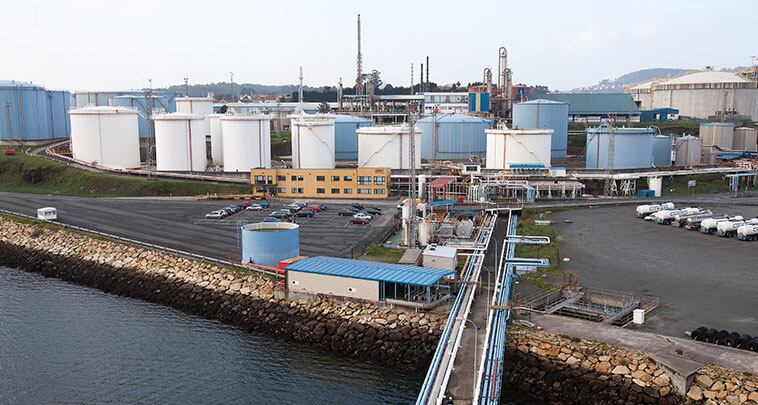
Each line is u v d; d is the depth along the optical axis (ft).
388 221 281.74
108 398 143.43
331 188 351.87
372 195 349.41
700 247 235.81
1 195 368.27
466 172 366.84
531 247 232.53
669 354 136.26
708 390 125.29
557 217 293.02
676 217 271.49
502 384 142.00
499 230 266.77
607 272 202.59
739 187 388.16
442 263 195.21
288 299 183.93
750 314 163.02
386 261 209.87
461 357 139.54
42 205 327.26
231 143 417.28
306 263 188.44
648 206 291.17
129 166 447.83
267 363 159.63
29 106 533.96
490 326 151.53
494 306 156.15
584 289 180.14
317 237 248.11
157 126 419.33
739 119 639.35
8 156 456.04
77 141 440.04
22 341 174.29
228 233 257.14
